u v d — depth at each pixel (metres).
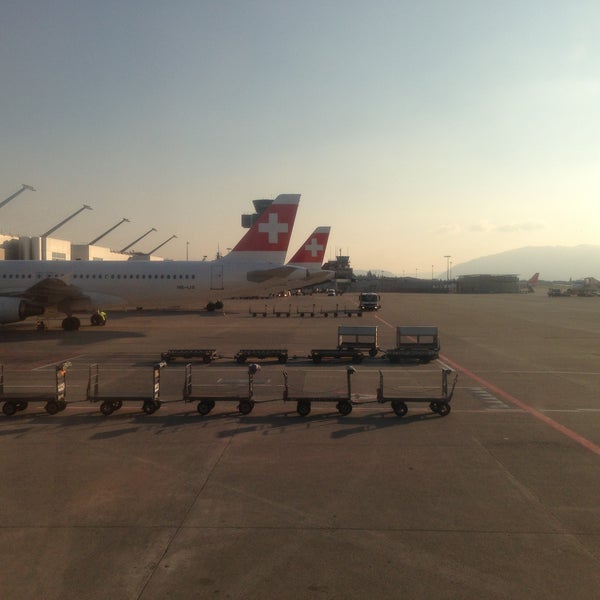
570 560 6.16
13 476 8.86
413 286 187.75
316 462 9.56
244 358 21.84
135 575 5.84
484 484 8.52
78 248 75.06
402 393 15.59
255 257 39.41
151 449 10.31
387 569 5.96
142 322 42.09
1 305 30.89
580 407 13.94
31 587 5.62
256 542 6.57
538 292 164.12
